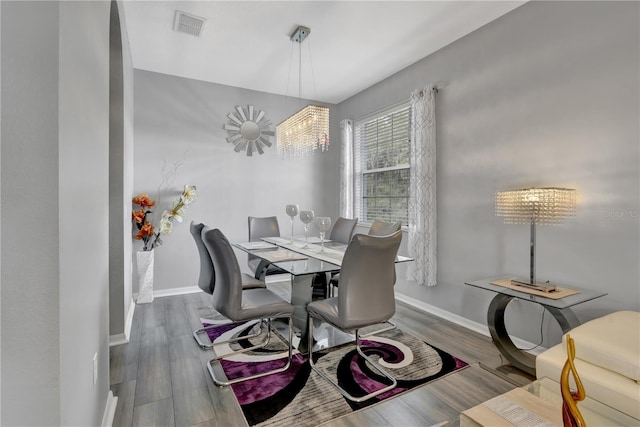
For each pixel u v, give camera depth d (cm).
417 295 348
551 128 230
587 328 164
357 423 162
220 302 205
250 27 280
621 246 196
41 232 83
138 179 370
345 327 188
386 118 405
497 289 214
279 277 454
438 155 319
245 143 429
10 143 81
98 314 143
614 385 134
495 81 267
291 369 215
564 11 222
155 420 164
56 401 85
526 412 116
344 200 455
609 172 201
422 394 187
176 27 279
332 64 354
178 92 388
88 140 122
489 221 273
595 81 207
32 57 82
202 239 214
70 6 96
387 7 252
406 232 366
